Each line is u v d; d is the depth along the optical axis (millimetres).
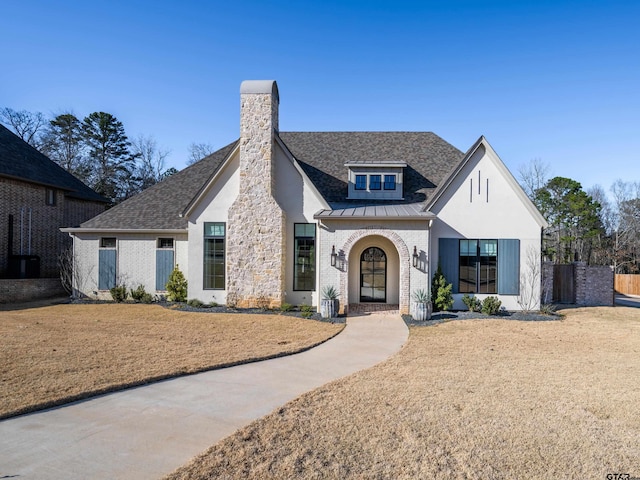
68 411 6512
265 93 18203
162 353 10172
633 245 45938
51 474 4613
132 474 4633
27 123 45500
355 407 6707
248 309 17781
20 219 24172
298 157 22391
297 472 4695
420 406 6750
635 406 6805
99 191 48125
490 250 18062
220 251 18969
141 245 20953
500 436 5660
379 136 24078
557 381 8148
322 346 11523
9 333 12195
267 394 7465
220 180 19094
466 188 18188
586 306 21000
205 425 6055
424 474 4691
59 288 23312
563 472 4777
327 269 17219
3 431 5746
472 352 10695
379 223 17203
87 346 10695
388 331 13617
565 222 44938
